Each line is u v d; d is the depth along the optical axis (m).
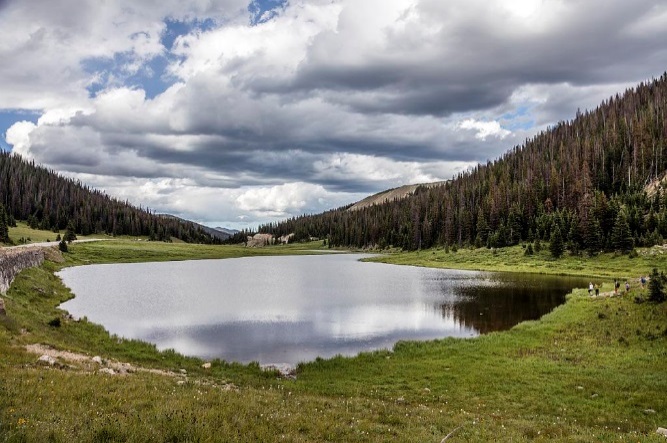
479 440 13.32
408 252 180.00
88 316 45.72
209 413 12.40
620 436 14.76
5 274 43.03
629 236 95.88
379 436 12.78
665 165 142.88
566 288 68.44
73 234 168.88
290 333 39.50
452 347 31.89
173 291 68.25
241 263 147.12
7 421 10.01
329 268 122.50
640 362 25.78
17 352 19.86
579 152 173.75
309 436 12.08
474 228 161.38
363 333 39.69
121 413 12.28
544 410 19.27
